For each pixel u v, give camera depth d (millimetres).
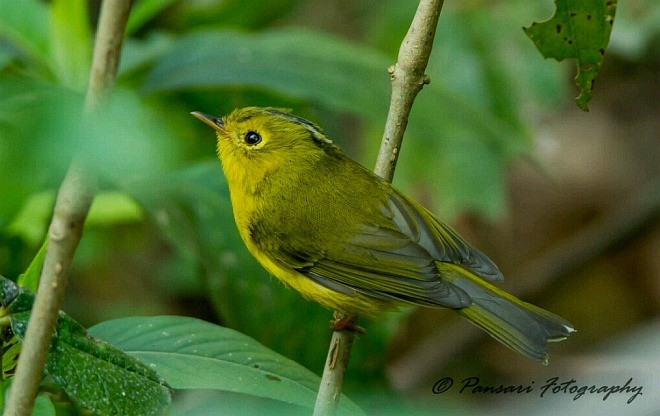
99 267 15016
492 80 14547
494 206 14164
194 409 9219
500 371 15367
